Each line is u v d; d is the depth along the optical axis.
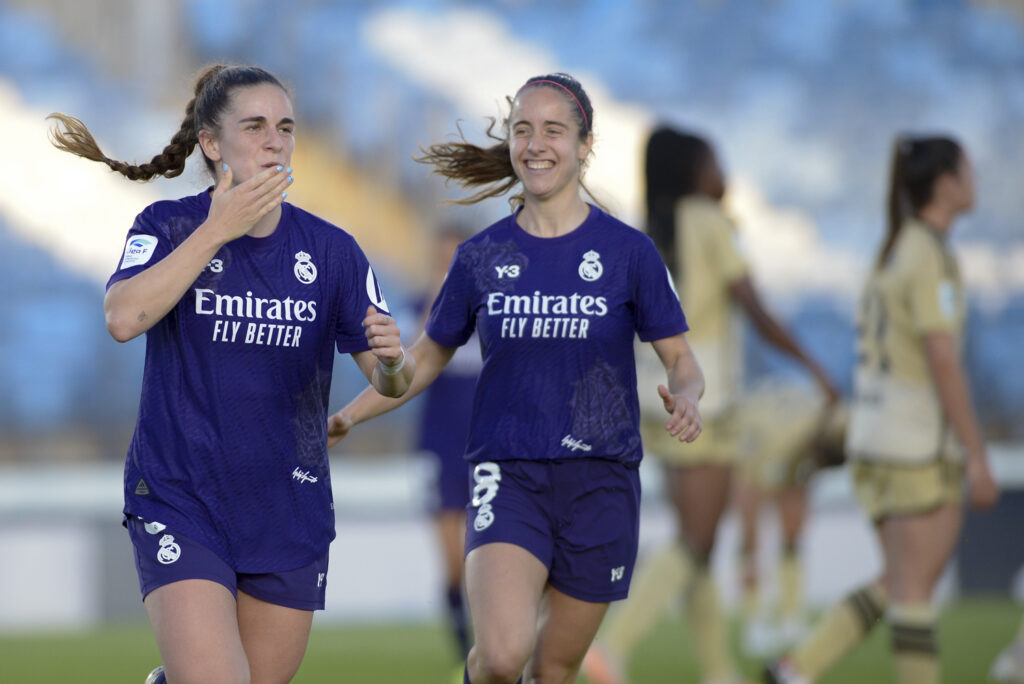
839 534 36.56
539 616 13.16
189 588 10.82
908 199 17.67
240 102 11.33
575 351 12.66
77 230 45.38
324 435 11.87
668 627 32.69
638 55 50.84
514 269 12.80
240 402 11.23
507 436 12.72
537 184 12.73
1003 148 50.16
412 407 41.66
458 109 48.97
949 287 17.03
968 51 51.59
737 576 33.72
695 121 50.25
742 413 28.95
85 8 48.56
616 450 12.77
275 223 11.48
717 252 20.41
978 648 26.38
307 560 11.56
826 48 51.34
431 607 35.88
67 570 34.31
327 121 47.88
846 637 18.50
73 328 43.66
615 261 12.79
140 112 48.12
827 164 49.50
